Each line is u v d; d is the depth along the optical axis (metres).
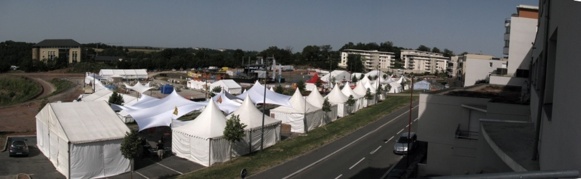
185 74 129.75
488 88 31.44
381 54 191.88
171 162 26.77
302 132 38.09
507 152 12.21
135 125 38.41
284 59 178.75
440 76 155.88
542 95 11.27
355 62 157.25
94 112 25.53
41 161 25.67
